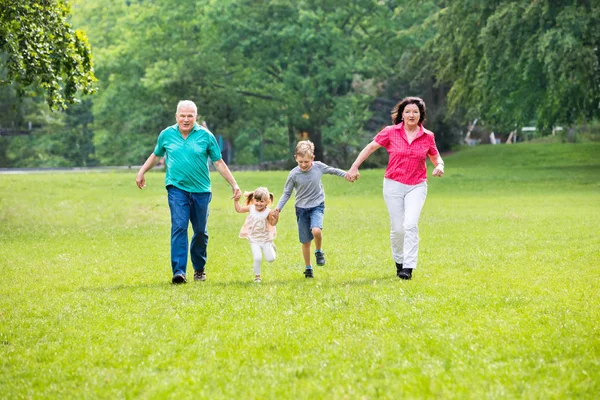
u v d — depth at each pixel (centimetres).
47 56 1788
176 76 5288
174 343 566
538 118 3675
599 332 579
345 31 5503
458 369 485
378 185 3189
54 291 823
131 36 5925
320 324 620
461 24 3491
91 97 7119
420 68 4981
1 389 469
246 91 5659
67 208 2167
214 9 5184
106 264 1057
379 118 5978
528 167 3991
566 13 3016
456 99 3781
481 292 756
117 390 459
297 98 5325
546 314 642
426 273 913
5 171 4938
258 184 3228
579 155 4516
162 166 5925
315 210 931
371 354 522
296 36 5016
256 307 698
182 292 795
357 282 858
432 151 919
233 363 511
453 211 1934
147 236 1462
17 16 1720
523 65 3250
